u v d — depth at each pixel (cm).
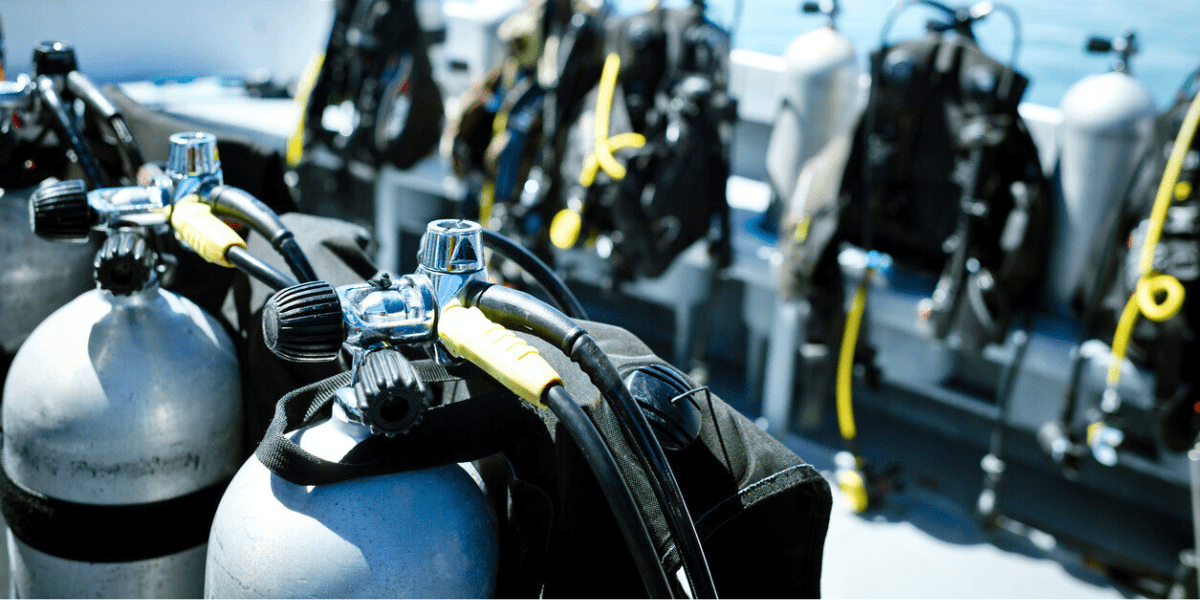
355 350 51
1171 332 172
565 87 226
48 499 67
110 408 65
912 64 198
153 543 68
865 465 213
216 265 87
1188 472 185
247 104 305
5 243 89
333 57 282
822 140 232
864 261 216
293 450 50
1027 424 228
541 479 54
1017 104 192
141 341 67
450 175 282
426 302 50
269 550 50
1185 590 183
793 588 56
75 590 69
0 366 92
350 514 50
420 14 279
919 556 196
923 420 251
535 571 55
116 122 86
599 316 297
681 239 212
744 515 55
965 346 196
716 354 286
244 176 93
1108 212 201
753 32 608
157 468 67
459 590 52
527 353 45
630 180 209
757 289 238
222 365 70
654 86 229
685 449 52
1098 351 195
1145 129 195
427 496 52
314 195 315
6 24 286
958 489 222
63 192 66
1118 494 222
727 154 221
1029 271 193
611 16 245
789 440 238
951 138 199
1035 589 187
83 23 305
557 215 225
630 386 50
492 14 297
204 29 336
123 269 67
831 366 211
